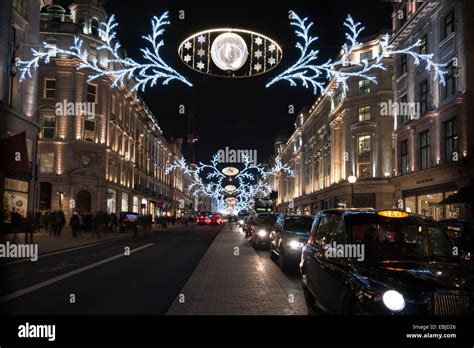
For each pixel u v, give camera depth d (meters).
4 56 25.20
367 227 6.57
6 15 25.28
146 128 68.56
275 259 16.23
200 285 10.39
